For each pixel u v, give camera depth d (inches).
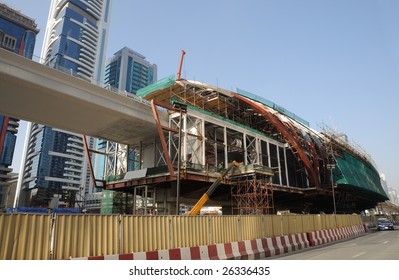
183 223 442.6
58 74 1109.7
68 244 312.5
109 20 7544.3
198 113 1489.9
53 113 1288.1
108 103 1255.5
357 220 1363.2
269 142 1900.8
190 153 1481.3
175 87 1771.7
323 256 528.4
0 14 5393.7
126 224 370.3
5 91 1088.2
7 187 4854.8
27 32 5718.5
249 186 1392.7
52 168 5433.1
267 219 624.7
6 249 271.0
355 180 2233.0
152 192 1596.9
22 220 286.7
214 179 1384.1
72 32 6422.2
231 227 524.7
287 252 614.5
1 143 4648.1
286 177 1939.0
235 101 1969.7
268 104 2087.8
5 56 986.1
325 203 2524.6
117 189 1617.9
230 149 1753.2
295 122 2241.6
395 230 1521.9
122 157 1785.2
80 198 5290.4
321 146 2187.5
